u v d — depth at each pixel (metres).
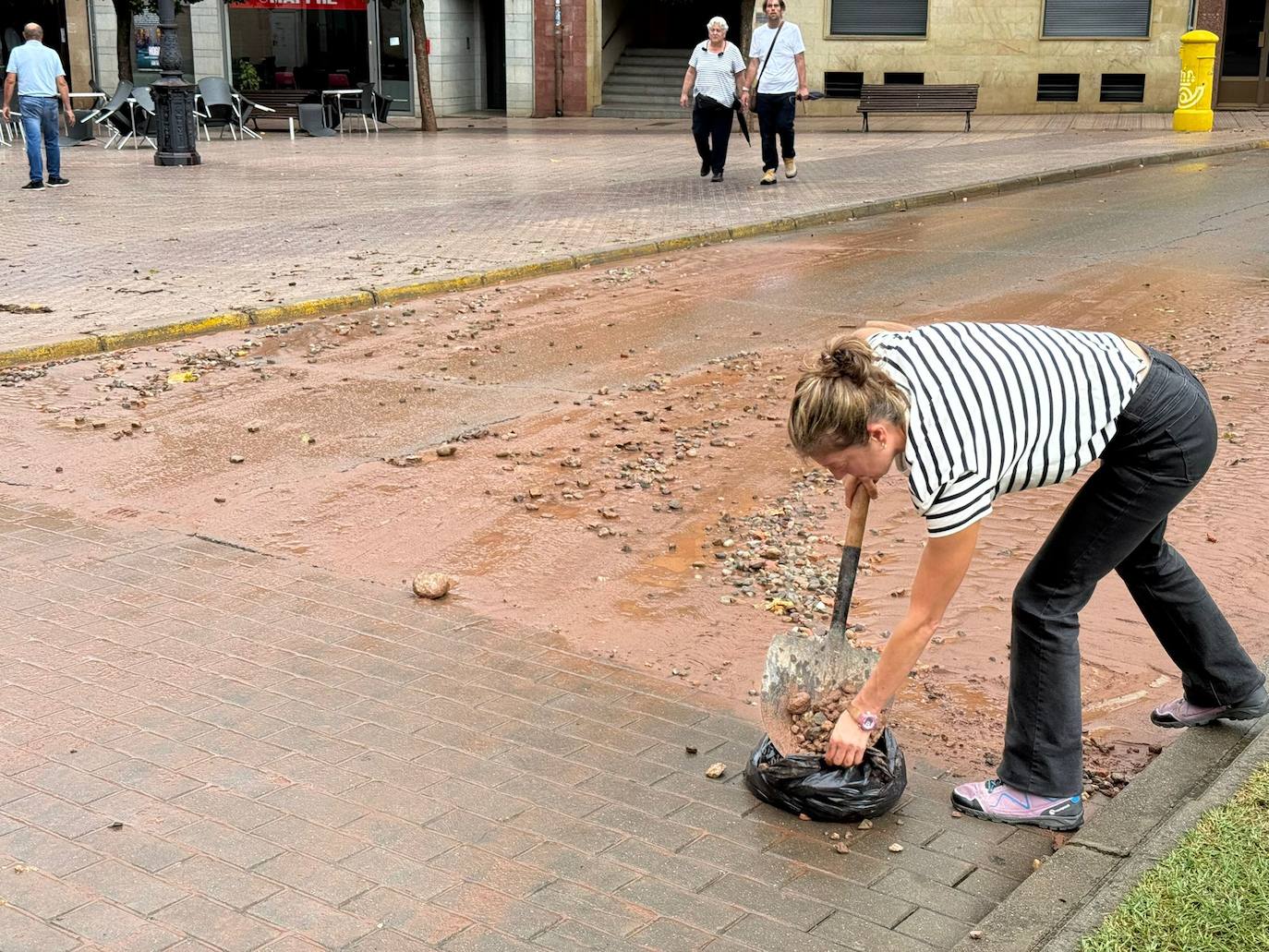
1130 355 3.26
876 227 14.07
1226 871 3.14
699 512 6.05
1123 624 4.85
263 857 3.40
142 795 3.69
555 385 8.09
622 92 30.80
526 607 5.06
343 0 31.19
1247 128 23.72
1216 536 5.57
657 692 4.38
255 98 30.31
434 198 16.08
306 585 5.23
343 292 10.34
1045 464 3.11
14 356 8.46
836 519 5.97
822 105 28.16
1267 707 3.91
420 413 7.53
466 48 32.16
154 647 4.64
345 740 4.02
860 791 3.56
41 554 5.49
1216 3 26.78
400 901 3.23
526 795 3.72
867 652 3.70
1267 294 10.09
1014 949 2.99
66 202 15.73
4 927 3.10
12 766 3.83
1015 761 3.61
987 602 5.08
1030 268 11.42
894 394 3.00
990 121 26.34
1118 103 27.42
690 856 3.45
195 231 13.49
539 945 3.07
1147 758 3.95
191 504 6.11
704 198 15.86
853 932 3.15
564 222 14.02
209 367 8.51
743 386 8.04
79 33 29.97
